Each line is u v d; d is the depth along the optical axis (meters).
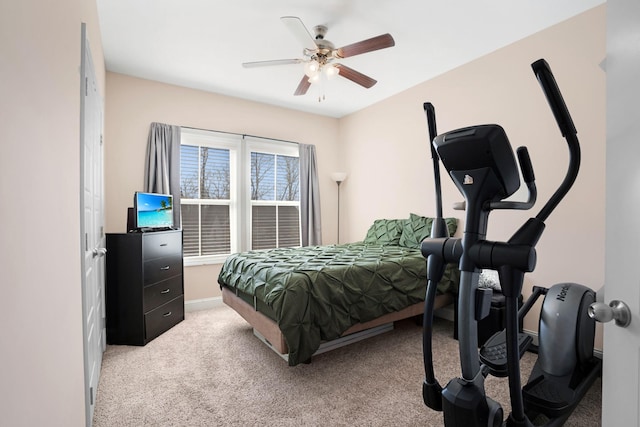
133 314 2.80
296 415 1.78
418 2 2.38
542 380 1.74
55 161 1.07
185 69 3.47
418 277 2.83
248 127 4.39
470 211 1.02
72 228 1.32
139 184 3.64
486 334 2.70
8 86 0.69
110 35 2.80
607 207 0.75
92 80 2.00
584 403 1.90
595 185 2.48
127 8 2.43
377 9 2.46
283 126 4.68
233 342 2.86
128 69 3.46
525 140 2.90
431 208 3.83
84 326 1.52
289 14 2.52
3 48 0.66
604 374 0.78
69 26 1.30
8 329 0.67
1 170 0.65
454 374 2.24
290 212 4.83
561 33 2.65
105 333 2.77
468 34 2.82
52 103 1.04
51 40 1.04
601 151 2.45
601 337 2.40
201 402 1.91
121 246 2.83
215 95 4.13
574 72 2.58
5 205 0.67
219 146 4.19
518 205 1.03
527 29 2.75
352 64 3.38
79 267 1.47
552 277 2.71
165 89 3.80
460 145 0.96
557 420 1.55
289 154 4.75
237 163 4.29
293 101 4.46
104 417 1.77
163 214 3.35
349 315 2.35
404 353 2.60
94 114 2.15
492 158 0.93
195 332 3.12
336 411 1.82
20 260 0.75
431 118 1.20
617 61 0.73
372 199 4.62
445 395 1.01
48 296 0.96
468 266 1.01
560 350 1.78
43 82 0.95
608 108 0.75
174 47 3.01
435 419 1.74
